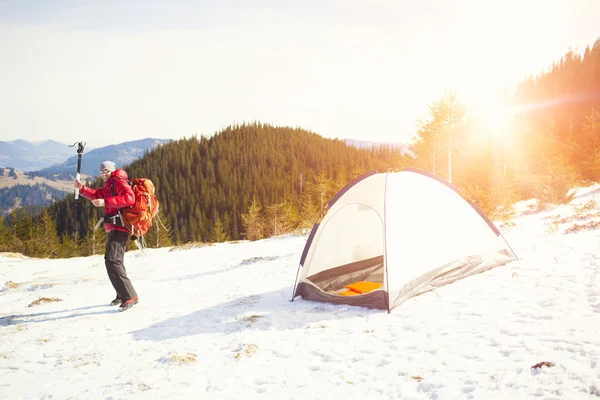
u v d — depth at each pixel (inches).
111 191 244.4
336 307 223.3
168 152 6225.4
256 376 144.6
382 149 7185.0
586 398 103.1
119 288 253.1
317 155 6446.9
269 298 258.1
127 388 139.7
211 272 391.2
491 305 189.0
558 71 4960.6
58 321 236.1
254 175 5575.8
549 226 362.0
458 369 131.2
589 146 877.2
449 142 965.8
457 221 258.1
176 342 187.5
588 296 179.2
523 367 124.7
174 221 4463.6
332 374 140.7
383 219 228.8
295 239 640.4
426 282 226.5
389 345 160.1
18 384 150.4
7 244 1865.2
